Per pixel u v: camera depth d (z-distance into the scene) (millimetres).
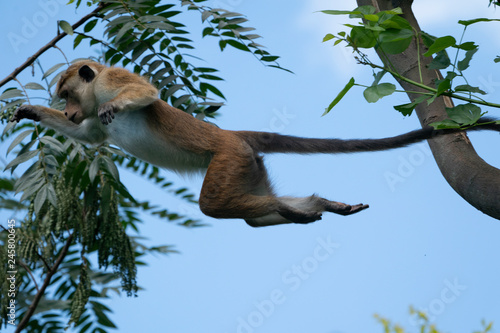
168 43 11953
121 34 10852
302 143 11500
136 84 10922
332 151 11242
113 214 11117
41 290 11312
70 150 11562
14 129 12461
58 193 10680
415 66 9625
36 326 12039
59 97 11789
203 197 10781
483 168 8156
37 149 10062
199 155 11148
